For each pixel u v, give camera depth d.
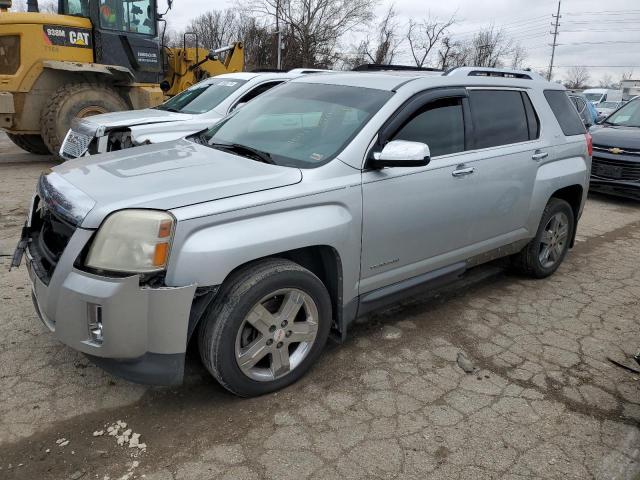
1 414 2.80
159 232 2.50
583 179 5.06
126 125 6.71
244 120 3.98
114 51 10.14
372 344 3.71
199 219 2.58
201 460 2.55
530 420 2.97
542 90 4.79
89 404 2.92
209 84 8.09
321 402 3.03
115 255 2.51
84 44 9.86
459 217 3.86
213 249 2.59
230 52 12.57
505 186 4.19
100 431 2.72
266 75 7.84
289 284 2.91
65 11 10.70
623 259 5.88
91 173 3.00
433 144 3.68
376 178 3.27
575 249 6.20
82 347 2.56
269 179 2.91
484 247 4.22
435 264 3.85
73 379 3.12
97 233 2.54
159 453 2.58
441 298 4.57
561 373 3.46
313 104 3.73
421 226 3.60
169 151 3.49
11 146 12.48
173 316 2.57
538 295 4.72
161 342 2.60
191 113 7.36
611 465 2.66
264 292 2.81
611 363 3.62
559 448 2.76
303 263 3.25
